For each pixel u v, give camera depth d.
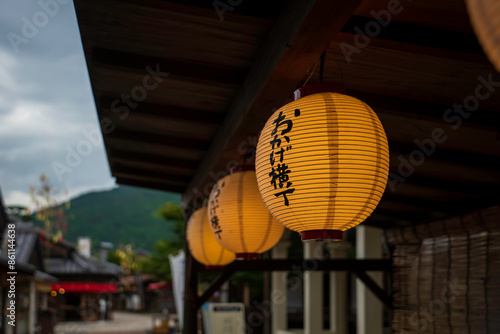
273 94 2.57
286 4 2.16
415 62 2.54
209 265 5.14
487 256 3.87
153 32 2.77
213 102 3.67
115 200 182.25
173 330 22.80
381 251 7.62
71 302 34.62
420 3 2.01
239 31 2.58
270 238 3.33
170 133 4.57
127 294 49.06
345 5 1.73
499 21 0.69
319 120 1.97
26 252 20.12
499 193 3.82
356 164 1.92
